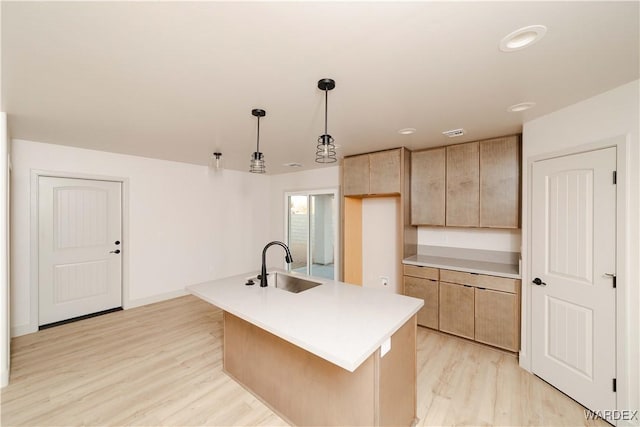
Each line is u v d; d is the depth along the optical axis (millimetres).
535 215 2430
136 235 4125
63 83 1805
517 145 2934
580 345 2051
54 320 3500
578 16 1185
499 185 3033
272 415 1964
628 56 1490
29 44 1376
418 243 4020
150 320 3639
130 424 1866
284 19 1200
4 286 2268
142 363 2617
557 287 2230
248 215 5645
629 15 1171
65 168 3486
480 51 1448
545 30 1274
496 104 2150
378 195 3982
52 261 3479
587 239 2008
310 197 5207
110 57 1507
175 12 1157
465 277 3016
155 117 2447
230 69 1638
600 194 1929
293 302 1959
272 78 1747
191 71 1661
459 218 3305
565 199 2170
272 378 2006
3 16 1159
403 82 1799
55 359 2678
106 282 3916
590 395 1977
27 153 3227
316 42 1371
